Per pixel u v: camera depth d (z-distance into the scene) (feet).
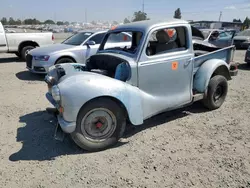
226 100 19.24
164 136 13.34
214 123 14.94
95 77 11.43
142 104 12.65
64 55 25.62
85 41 26.91
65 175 10.07
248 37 55.67
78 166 10.68
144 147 12.21
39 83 24.64
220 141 12.72
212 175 9.97
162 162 10.89
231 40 26.27
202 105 17.34
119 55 13.33
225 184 9.43
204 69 15.69
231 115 16.17
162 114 16.43
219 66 16.33
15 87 23.22
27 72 29.94
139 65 12.55
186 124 14.84
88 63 15.51
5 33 36.42
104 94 11.14
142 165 10.70
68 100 10.67
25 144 12.59
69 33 107.14
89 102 11.18
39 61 25.39
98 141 11.76
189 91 14.93
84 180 9.75
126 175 10.02
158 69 13.20
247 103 18.47
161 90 13.60
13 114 16.55
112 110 11.68
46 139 13.09
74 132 11.25
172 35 13.76
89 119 11.41
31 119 15.71
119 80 12.26
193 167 10.51
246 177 9.82
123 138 13.17
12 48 37.17
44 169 10.48
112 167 10.58
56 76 13.89
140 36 13.32
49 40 39.34
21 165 10.78
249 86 23.75
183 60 14.10
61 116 11.39
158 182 9.58
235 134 13.48
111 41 16.38
